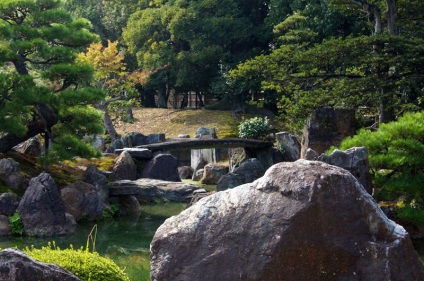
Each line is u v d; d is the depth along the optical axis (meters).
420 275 7.30
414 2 27.11
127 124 42.84
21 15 21.64
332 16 37.31
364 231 7.36
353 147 15.83
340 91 23.67
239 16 47.53
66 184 20.91
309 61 24.09
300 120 26.41
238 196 7.82
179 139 33.03
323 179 7.40
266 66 25.52
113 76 40.25
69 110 21.36
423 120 15.73
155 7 51.62
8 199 17.69
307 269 7.33
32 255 7.61
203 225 7.84
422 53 23.66
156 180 24.83
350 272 7.28
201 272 7.66
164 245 7.91
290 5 42.00
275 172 7.71
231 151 33.47
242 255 7.52
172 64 45.66
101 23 53.72
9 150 22.34
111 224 19.14
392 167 15.33
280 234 7.36
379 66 23.89
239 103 46.03
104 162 26.00
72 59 20.86
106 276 7.63
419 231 15.07
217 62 45.28
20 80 19.72
